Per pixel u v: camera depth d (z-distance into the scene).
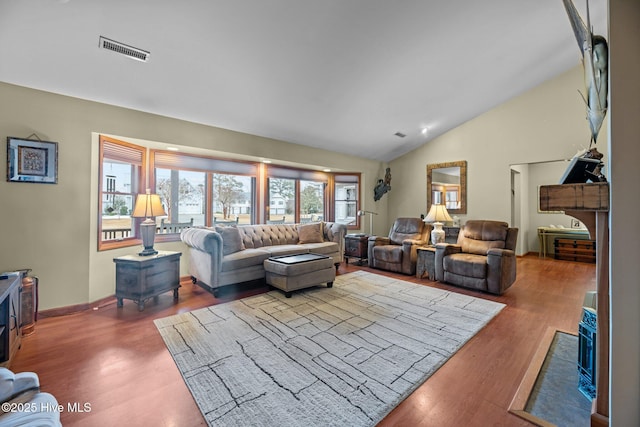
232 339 2.24
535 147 5.07
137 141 3.49
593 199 1.16
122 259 2.94
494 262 3.36
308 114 4.18
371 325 2.51
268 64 2.96
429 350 2.08
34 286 2.39
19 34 2.13
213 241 3.31
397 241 4.98
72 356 1.99
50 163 2.74
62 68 2.51
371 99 4.11
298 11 2.38
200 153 4.30
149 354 2.02
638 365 1.06
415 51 3.27
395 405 1.51
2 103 2.51
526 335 2.33
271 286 3.69
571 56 4.29
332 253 4.88
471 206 5.80
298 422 1.39
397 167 6.97
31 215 2.65
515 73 4.38
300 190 5.92
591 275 4.48
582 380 1.59
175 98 3.23
